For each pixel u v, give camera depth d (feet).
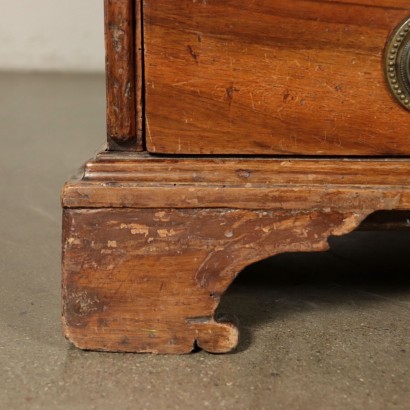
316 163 3.27
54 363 3.26
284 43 3.22
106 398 3.12
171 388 3.16
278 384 3.17
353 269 3.98
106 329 3.28
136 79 3.26
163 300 3.27
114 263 3.25
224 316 3.31
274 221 3.25
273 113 3.26
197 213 3.25
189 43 3.22
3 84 8.62
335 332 3.44
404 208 3.25
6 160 5.88
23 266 3.99
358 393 3.14
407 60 3.20
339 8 3.19
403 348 3.35
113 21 3.21
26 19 9.45
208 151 3.28
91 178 3.26
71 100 7.93
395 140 3.28
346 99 3.25
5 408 3.08
